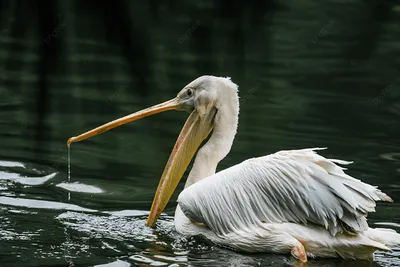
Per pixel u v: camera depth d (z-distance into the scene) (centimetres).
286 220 941
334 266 906
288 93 1911
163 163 1384
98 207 1146
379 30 2666
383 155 1441
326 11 2919
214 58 2284
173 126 1630
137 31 2558
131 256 926
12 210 1106
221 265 898
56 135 1528
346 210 914
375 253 959
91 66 2148
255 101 1828
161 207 1084
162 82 1994
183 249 962
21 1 2698
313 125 1639
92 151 1440
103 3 2733
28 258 904
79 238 992
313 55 2352
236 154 1414
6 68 2083
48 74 2045
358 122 1678
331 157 1420
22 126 1583
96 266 882
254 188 955
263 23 2750
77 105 1756
